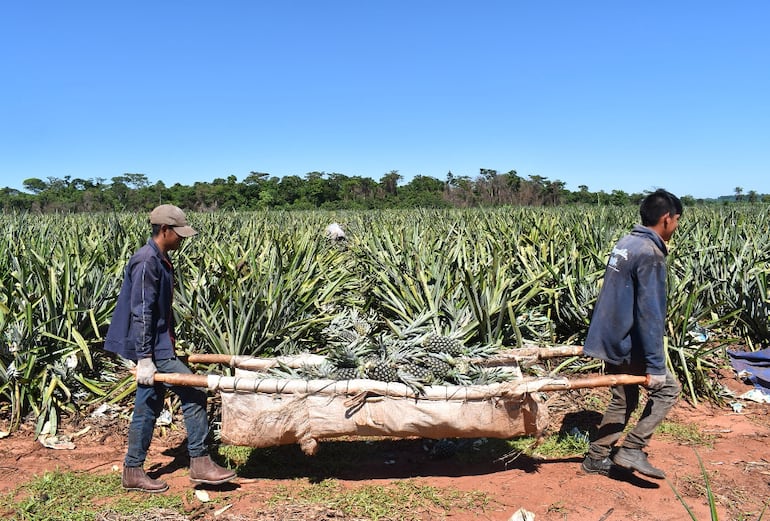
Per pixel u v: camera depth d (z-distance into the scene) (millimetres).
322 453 4652
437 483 4168
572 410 5434
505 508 3828
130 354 3859
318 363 4414
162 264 3914
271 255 7348
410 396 3740
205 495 3936
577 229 9391
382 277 7176
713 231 9461
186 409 3947
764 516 3723
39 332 5633
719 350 6703
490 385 3785
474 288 6242
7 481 4133
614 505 3859
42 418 4980
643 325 3795
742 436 4938
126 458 3945
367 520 3666
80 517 3633
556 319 7328
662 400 3877
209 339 5719
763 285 6770
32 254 6816
